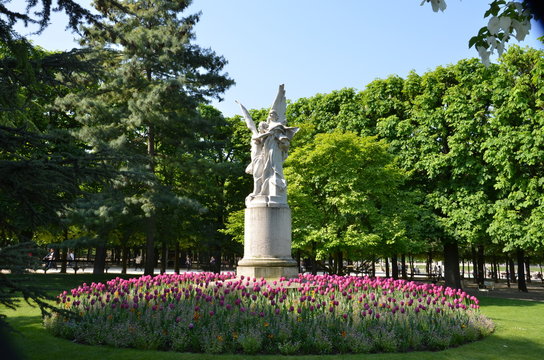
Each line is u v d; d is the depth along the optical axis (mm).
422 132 26703
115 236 35031
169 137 26641
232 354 8445
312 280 13914
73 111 25141
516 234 22312
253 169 15258
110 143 23094
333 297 11148
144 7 27141
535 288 37156
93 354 8367
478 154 25359
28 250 5812
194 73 26984
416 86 28016
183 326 9125
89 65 9102
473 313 12125
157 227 30578
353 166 24531
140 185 25891
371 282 14234
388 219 23797
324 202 25438
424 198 26750
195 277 14547
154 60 25266
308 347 8719
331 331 9258
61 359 8023
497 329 12477
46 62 8531
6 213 7301
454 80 27172
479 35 4918
